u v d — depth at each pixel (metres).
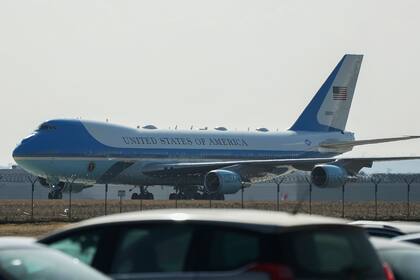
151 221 43.41
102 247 44.16
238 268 39.69
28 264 39.59
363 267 41.12
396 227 64.50
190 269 41.12
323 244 40.38
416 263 49.44
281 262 38.81
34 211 192.50
